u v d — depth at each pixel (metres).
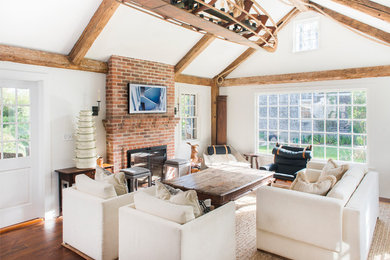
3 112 3.89
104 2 3.70
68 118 4.45
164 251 2.26
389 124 5.20
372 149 5.39
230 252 2.72
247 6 2.26
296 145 6.44
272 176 4.68
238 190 3.74
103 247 2.81
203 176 4.41
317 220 2.72
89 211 2.92
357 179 3.39
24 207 4.08
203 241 2.36
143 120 5.24
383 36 4.50
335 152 5.93
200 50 5.58
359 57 5.42
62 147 4.38
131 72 5.08
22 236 3.56
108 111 4.89
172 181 4.09
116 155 4.89
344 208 2.66
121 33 4.43
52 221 4.09
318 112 6.12
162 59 5.56
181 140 6.67
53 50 4.15
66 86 4.41
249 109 7.00
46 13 3.57
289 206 2.89
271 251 3.08
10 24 3.47
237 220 4.03
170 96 5.90
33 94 4.17
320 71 5.83
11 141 3.97
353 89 5.59
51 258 3.00
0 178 3.87
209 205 3.05
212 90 7.37
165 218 2.37
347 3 3.50
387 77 5.19
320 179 3.49
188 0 1.83
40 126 4.15
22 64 3.89
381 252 3.12
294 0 4.77
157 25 4.62
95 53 4.57
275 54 6.43
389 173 5.21
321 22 5.80
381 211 4.44
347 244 2.64
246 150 7.10
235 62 6.91
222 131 7.28
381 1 3.12
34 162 4.19
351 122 5.72
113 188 3.00
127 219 2.56
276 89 6.55
